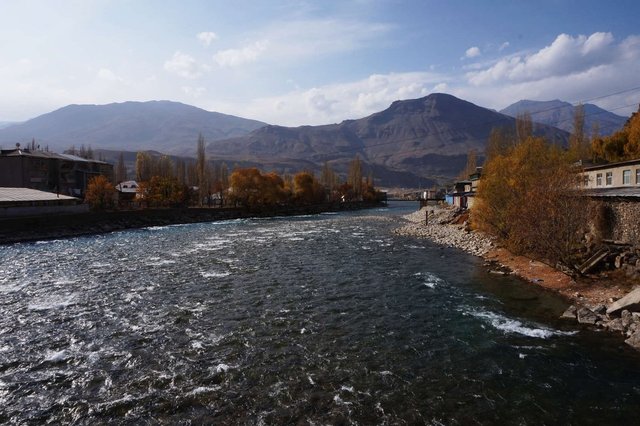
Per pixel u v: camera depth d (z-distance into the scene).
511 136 95.38
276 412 13.51
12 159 92.69
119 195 112.00
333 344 19.17
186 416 13.32
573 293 26.69
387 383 15.50
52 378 15.91
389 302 25.97
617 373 16.23
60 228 65.19
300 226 83.50
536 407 13.92
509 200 40.34
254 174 123.69
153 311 23.98
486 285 30.17
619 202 31.62
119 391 14.91
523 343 19.25
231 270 35.78
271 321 22.31
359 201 186.00
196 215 100.44
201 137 121.44
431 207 127.50
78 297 26.92
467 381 15.69
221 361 17.31
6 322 22.02
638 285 24.94
